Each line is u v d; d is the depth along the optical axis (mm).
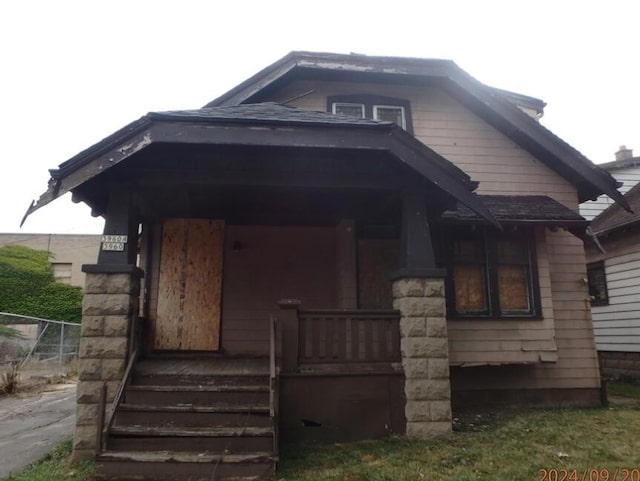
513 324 7449
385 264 7754
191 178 5609
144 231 7477
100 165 5031
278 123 5262
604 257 12047
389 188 5945
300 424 5277
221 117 5191
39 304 22703
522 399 7699
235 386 5328
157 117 5094
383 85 8555
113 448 4570
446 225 7457
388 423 5426
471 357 7270
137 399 5105
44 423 7254
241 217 7645
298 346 5484
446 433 5398
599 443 5211
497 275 7594
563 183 8586
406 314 5609
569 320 8141
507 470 4383
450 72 8141
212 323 7285
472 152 8492
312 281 7789
